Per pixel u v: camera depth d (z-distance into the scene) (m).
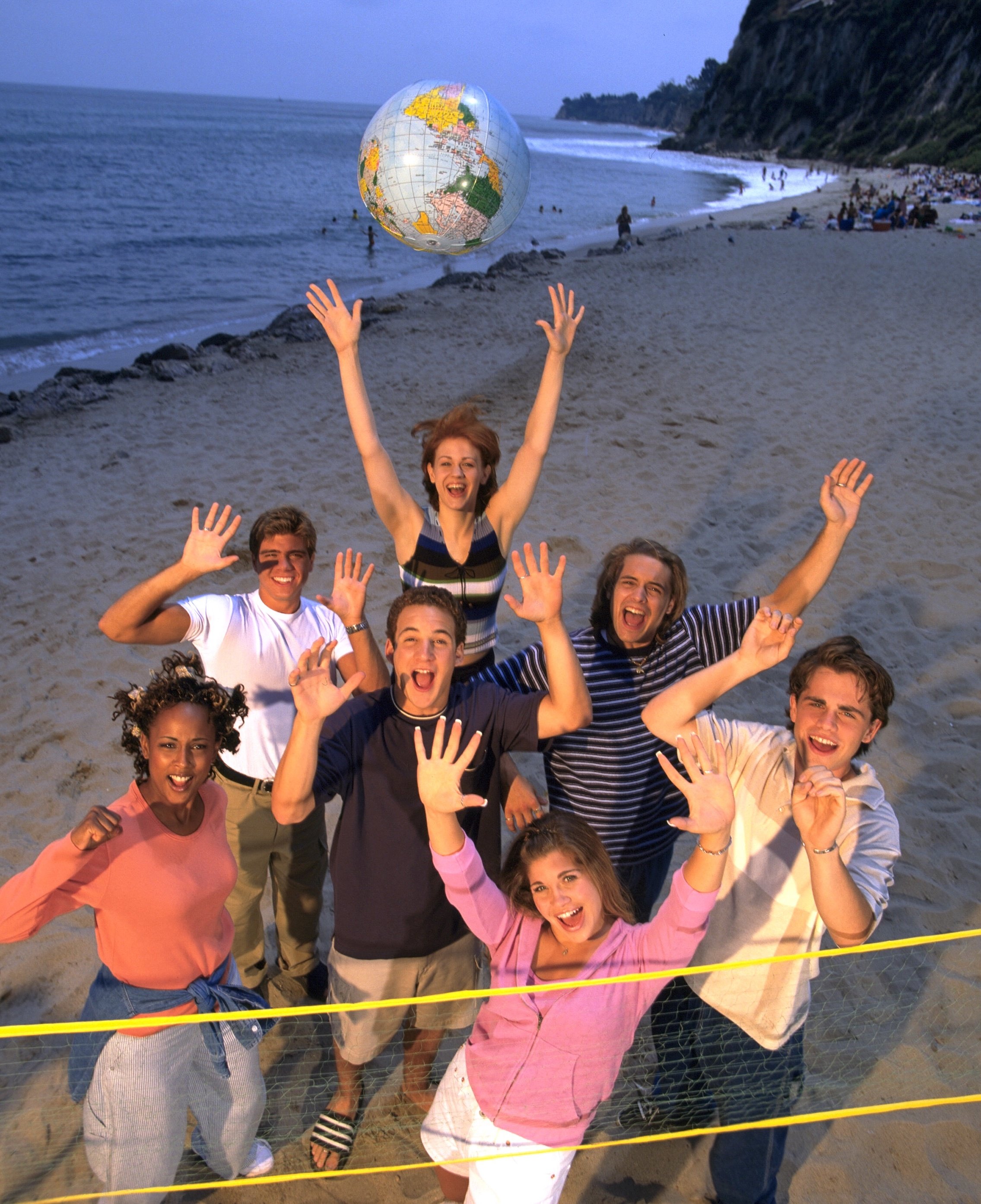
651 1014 2.96
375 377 11.77
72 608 6.14
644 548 2.57
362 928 2.38
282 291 23.16
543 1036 2.02
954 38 82.62
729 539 7.23
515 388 11.13
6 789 4.34
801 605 2.86
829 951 2.04
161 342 17.19
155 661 5.55
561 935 2.12
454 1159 2.09
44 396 10.84
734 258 21.00
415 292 18.34
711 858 1.98
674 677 2.62
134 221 34.84
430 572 3.06
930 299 16.28
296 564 2.78
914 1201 2.56
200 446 9.34
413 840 2.34
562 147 135.88
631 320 14.68
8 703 5.07
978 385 11.16
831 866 1.89
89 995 2.17
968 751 4.69
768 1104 2.28
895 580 6.54
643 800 2.63
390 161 2.82
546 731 2.38
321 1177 2.57
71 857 1.95
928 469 8.59
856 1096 2.84
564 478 8.38
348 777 2.33
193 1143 2.49
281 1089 2.85
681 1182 2.59
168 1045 2.13
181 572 2.47
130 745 2.17
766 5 116.50
